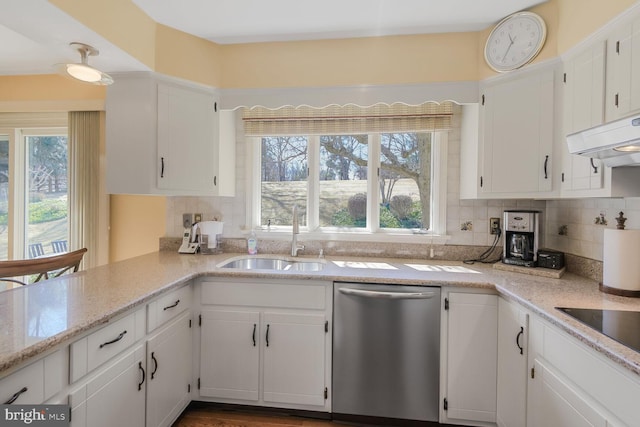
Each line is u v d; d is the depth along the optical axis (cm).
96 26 154
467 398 171
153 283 158
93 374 114
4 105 259
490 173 192
